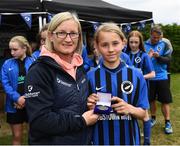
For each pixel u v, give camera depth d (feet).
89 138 7.45
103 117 7.60
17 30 36.73
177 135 18.71
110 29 7.73
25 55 14.33
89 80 7.88
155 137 18.24
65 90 6.93
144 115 7.82
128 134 7.67
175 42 64.59
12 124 14.37
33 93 6.69
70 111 6.93
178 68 65.36
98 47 7.93
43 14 19.97
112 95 7.76
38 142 6.81
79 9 21.98
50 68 6.86
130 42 16.90
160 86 19.06
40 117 6.57
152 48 19.17
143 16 26.05
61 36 7.13
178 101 30.19
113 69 7.87
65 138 6.89
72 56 7.53
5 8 19.07
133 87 7.80
